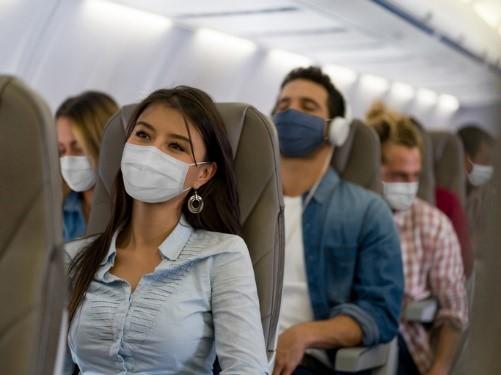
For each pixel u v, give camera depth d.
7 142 1.18
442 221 3.07
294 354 2.13
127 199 1.75
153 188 1.64
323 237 2.45
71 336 1.65
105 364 1.62
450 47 9.95
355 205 2.47
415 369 2.92
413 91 16.80
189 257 1.65
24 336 1.13
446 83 15.45
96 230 1.94
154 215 1.69
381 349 2.37
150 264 1.68
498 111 0.70
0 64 5.13
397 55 10.86
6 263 1.16
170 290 1.62
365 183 2.64
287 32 8.36
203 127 1.69
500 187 0.70
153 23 6.80
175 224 1.72
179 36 7.38
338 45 9.64
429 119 18.47
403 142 2.99
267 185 1.81
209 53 8.09
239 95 9.20
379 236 2.42
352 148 2.67
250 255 1.80
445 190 3.68
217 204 1.76
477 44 10.34
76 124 2.67
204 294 1.64
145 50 6.81
